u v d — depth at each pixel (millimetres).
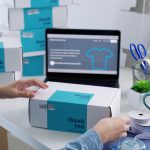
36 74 1793
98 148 1029
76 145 1020
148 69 1479
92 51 1534
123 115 1259
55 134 1221
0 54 1529
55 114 1221
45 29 1640
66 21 1797
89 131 1056
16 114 1362
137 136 1153
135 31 1809
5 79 1569
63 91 1291
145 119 1179
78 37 1532
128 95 1416
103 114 1166
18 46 1552
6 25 1729
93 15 1978
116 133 1075
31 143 1222
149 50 1669
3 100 1489
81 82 1521
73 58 1545
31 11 1697
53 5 1728
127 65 1854
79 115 1192
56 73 1562
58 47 1544
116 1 1861
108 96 1247
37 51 1757
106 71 1539
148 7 1764
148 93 1345
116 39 1517
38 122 1249
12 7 1652
